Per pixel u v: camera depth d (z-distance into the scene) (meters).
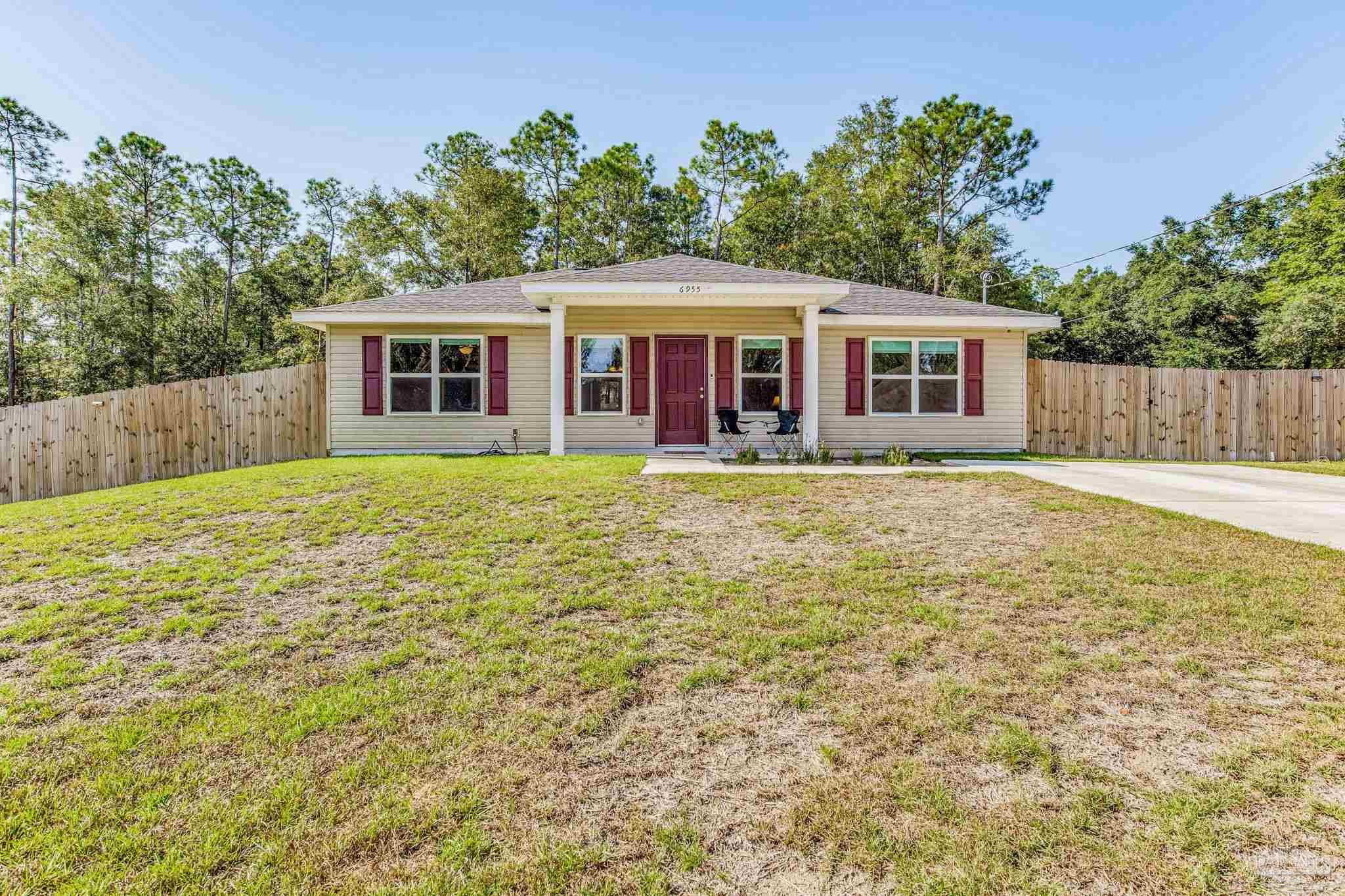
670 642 3.38
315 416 11.99
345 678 3.03
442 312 11.61
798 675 3.01
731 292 10.23
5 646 3.38
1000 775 2.25
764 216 30.45
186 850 1.93
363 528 5.62
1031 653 3.18
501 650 3.32
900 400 12.44
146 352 25.20
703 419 12.29
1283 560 4.52
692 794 2.19
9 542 5.30
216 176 28.73
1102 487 7.49
